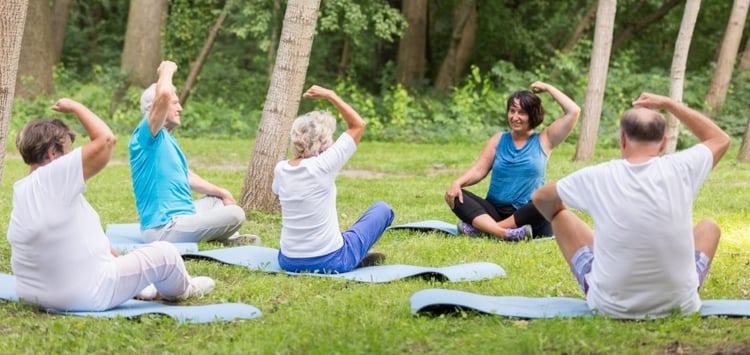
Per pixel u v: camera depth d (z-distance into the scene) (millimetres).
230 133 26000
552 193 5977
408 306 6230
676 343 5371
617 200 5684
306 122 7668
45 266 6109
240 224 9203
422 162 19781
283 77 11289
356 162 19766
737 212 11609
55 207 6016
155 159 8984
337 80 28516
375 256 8172
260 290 7023
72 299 6160
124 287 6324
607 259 5777
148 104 9172
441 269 7594
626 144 5797
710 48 33156
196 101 28578
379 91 31906
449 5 32219
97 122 5984
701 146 5734
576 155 19891
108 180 15992
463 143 25078
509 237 9445
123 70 27234
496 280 7457
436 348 5379
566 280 7480
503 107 26531
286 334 5668
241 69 31062
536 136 9945
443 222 10531
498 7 30688
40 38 27328
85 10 35875
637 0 31344
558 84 27328
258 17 26328
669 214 5590
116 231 9844
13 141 22828
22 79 27078
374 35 30297
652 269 5668
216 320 6074
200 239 9047
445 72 29906
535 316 5945
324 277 7477
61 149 6145
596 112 19703
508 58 32094
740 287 7270
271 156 11367
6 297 6520
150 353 5465
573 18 31766
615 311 5844
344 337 5594
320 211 7594
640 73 30234
